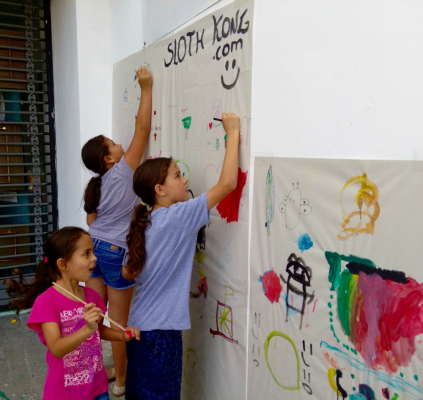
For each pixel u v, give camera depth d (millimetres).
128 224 2568
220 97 1975
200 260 2209
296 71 1545
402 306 1207
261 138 1740
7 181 4070
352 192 1343
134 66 2854
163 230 1856
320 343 1494
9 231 4109
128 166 2543
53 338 1570
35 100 3951
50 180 4184
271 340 1732
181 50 2277
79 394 1685
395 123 1203
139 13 2750
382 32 1226
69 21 3367
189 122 2238
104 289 2617
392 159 1216
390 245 1233
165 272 1896
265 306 1759
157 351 1872
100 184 2537
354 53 1316
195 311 2277
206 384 2205
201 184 2156
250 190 1821
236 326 1948
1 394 2516
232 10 1858
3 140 4012
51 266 1721
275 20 1629
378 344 1284
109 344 3111
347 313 1383
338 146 1392
